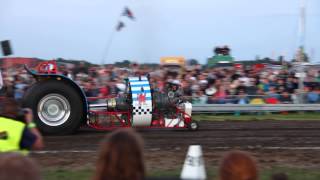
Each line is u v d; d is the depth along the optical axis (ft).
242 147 45.42
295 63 96.68
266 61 112.98
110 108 54.65
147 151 43.19
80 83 80.33
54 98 52.85
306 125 62.18
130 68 93.86
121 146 14.70
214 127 60.34
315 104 80.43
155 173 34.32
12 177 12.91
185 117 56.03
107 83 81.71
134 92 53.57
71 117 53.01
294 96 83.76
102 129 55.26
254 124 63.57
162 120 55.26
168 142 48.29
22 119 25.31
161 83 82.38
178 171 35.04
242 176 15.60
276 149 44.32
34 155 41.24
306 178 33.06
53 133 52.90
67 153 42.29
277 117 73.77
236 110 79.05
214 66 112.37
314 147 45.42
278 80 86.17
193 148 23.50
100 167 14.84
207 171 34.94
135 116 53.57
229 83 85.40
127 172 14.55
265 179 32.63
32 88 52.95
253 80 85.71
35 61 91.66
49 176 33.32
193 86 84.07
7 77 75.25
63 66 86.99
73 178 32.78
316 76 90.74
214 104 78.95
